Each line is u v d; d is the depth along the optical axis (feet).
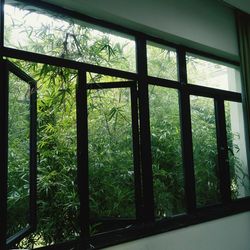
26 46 6.80
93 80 7.88
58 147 8.14
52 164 8.08
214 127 11.07
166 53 9.55
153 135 9.06
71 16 7.40
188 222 8.66
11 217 6.73
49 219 7.78
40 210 7.72
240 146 11.74
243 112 11.01
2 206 5.51
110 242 6.97
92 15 7.67
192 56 10.38
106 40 8.16
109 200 8.07
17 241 6.01
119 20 7.97
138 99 8.50
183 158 9.52
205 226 9.09
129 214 8.08
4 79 5.79
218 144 11.02
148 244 7.59
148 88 8.74
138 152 8.27
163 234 7.95
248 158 10.82
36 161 7.08
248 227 10.51
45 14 7.19
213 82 10.96
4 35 6.27
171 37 9.21
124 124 8.33
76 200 7.92
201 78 10.54
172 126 9.52
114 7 7.64
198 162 10.26
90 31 7.91
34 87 7.08
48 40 7.18
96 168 8.02
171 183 9.26
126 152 8.28
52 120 8.21
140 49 8.70
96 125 8.05
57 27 7.37
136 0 8.18
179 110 9.68
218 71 11.29
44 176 7.87
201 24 9.97
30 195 6.79
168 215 8.95
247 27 11.39
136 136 8.30
